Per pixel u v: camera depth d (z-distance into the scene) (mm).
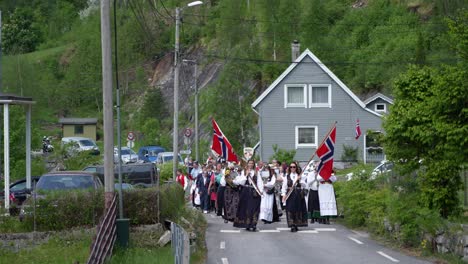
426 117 17625
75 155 36594
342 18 77125
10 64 77062
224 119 54625
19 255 17297
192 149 64250
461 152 16594
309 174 24438
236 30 76938
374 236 20656
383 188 22312
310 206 24359
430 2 71688
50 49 106500
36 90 78875
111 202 17984
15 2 119438
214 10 86625
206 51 79500
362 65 66188
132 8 31047
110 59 18859
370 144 51219
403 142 18438
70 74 90062
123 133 76438
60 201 18641
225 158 27156
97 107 87750
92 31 99062
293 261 16094
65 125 78812
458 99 16344
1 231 18500
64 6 120250
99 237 14273
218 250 18062
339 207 25797
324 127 51375
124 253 17219
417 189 18828
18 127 36406
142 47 79938
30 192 22250
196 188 31344
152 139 65188
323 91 51562
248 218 22391
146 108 75188
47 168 36750
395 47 63531
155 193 19172
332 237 20672
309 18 74875
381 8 74688
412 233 18000
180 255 13164
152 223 19109
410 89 18516
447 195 17656
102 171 30344
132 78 83000
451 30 16469
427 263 15695
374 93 63125
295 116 51281
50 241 18297
